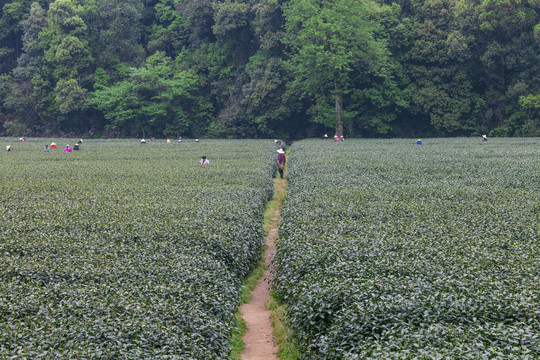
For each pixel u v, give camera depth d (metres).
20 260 14.82
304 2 74.75
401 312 10.70
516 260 13.88
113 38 101.31
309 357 11.12
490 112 82.75
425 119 89.88
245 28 93.75
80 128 102.81
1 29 106.06
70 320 10.74
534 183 28.19
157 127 99.12
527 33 77.56
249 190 28.66
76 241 17.09
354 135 89.75
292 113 91.25
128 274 13.70
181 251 16.22
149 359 9.34
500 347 9.16
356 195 24.97
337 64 75.12
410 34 87.25
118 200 25.44
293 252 16.27
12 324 10.45
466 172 33.50
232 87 96.19
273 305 15.70
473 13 78.56
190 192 27.53
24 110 100.62
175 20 109.25
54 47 96.00
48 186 30.44
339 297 11.91
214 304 12.57
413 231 17.39
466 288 11.61
